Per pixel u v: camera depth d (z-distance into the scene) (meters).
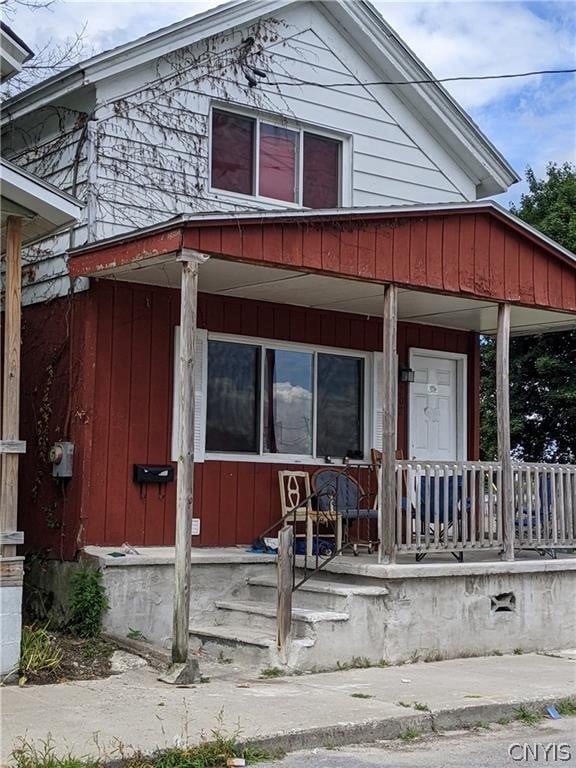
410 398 13.00
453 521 10.26
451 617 10.02
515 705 7.80
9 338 8.41
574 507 11.46
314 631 8.97
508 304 11.00
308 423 11.95
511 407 21.11
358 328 12.42
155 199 10.96
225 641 9.20
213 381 11.17
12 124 11.66
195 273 8.52
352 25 12.69
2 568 8.08
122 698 7.44
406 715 7.20
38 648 8.33
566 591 11.10
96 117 10.59
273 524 11.23
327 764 6.29
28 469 10.90
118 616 9.45
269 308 11.59
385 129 13.27
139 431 10.42
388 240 9.92
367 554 11.09
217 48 11.62
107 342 10.27
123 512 10.25
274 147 12.24
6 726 6.55
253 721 6.81
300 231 9.23
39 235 9.27
